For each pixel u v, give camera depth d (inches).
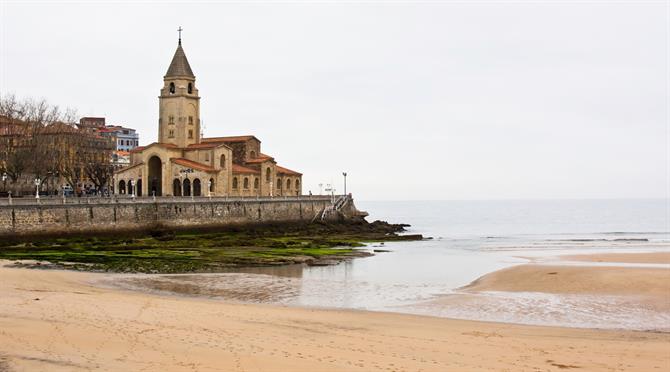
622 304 2114.9
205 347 1419.8
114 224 4343.0
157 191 6136.8
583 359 1428.4
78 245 3843.5
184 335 1524.4
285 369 1280.8
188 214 4869.6
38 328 1533.0
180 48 6373.0
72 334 1485.0
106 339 1453.0
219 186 5994.1
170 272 2913.4
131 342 1435.8
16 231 3804.1
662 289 2313.0
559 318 1930.4
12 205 3786.9
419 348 1493.6
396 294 2390.5
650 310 2025.1
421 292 2437.3
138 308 1855.3
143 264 3110.2
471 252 4175.7
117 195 5812.0
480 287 2534.5
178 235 4611.2
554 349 1513.3
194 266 3102.9
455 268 3225.9
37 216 3912.4
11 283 2364.7
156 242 4168.3
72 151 5738.2
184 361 1306.6
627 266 2999.5
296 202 5979.3
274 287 2536.9
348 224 6186.0
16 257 3270.2
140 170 6077.8
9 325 1557.6
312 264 3307.1
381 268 3206.2
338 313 1951.3
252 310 1931.6
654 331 1749.5
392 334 1643.7
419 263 3449.8
